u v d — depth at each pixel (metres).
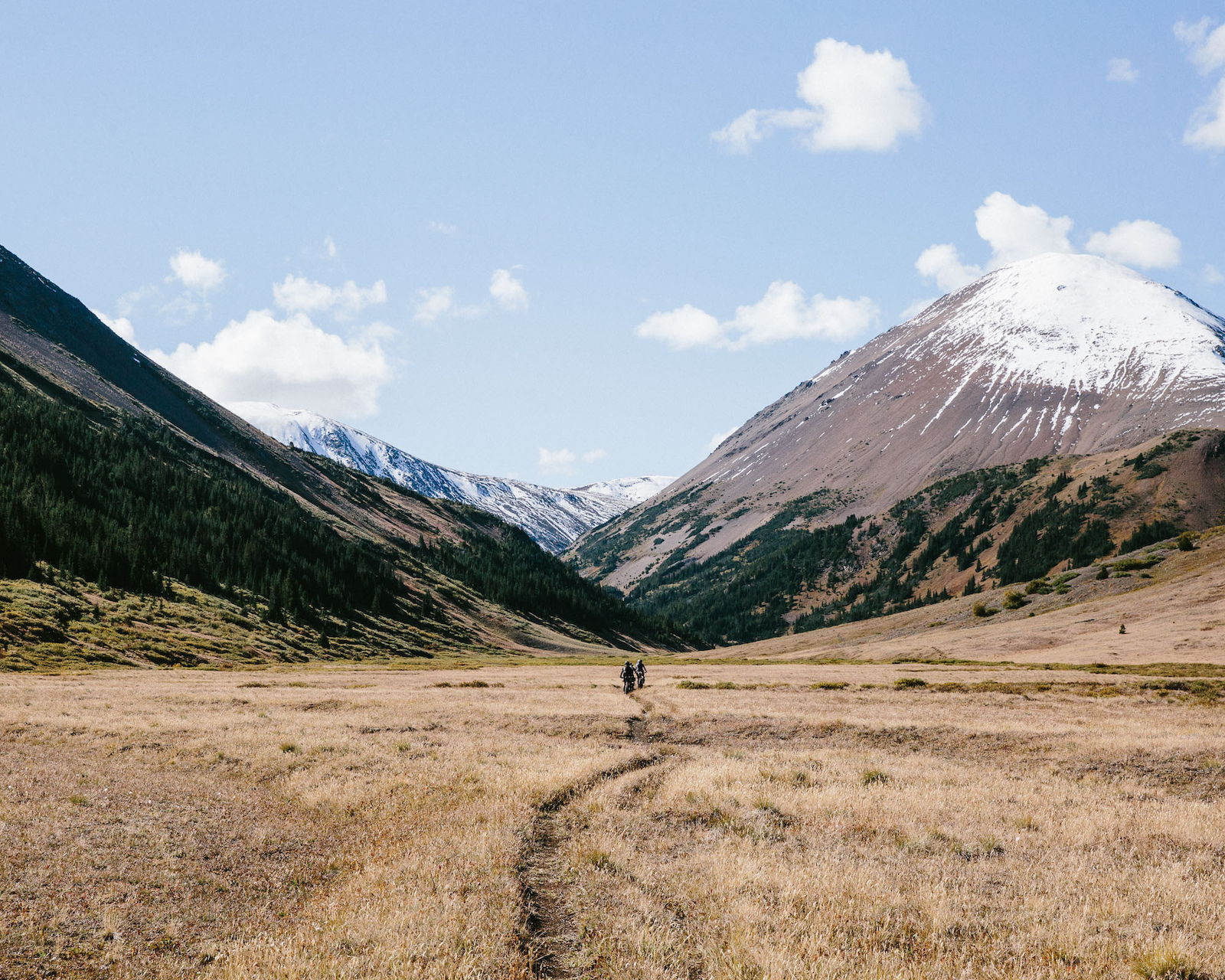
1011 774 23.91
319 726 33.84
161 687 53.62
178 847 15.95
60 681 54.16
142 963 10.54
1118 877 13.34
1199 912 11.70
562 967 9.96
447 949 9.95
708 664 124.00
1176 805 19.09
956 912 11.66
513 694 53.12
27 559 98.94
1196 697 46.47
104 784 21.27
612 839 15.78
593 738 32.66
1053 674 71.00
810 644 174.50
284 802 20.84
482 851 14.60
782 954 9.74
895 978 9.23
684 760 27.02
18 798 18.91
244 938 11.48
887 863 14.32
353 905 12.08
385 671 91.81
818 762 25.97
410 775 23.11
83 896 12.81
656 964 9.75
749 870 13.38
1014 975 9.48
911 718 36.12
